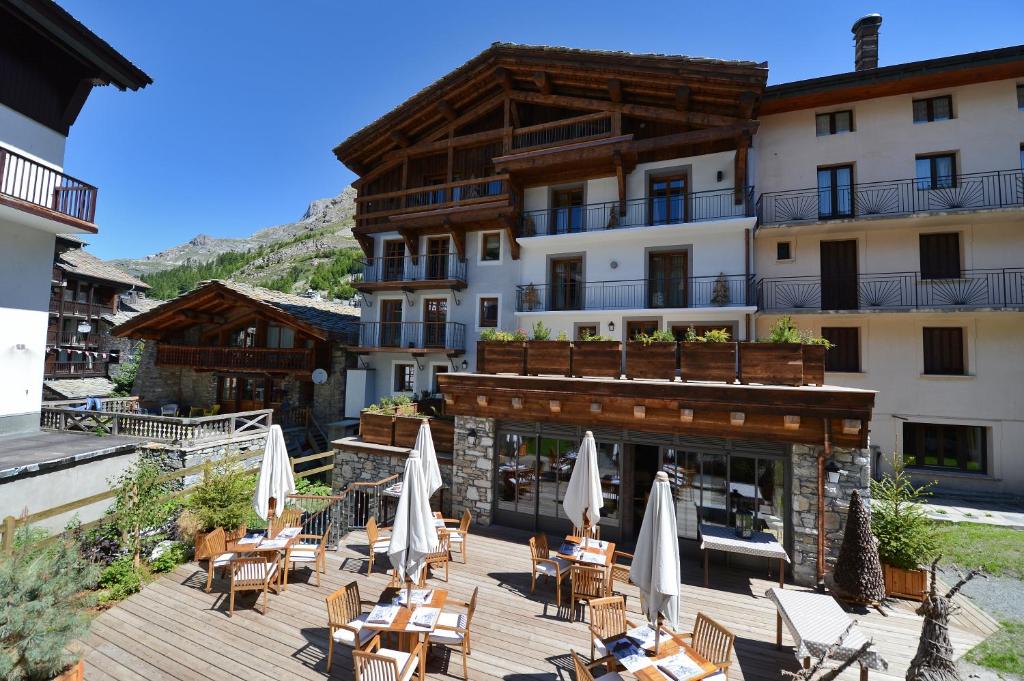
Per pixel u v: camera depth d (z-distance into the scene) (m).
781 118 15.92
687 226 14.83
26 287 13.44
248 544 7.49
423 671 5.16
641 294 16.05
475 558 8.51
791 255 15.61
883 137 14.90
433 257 19.78
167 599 7.12
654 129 15.81
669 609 4.74
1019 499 12.90
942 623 4.75
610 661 5.09
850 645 4.82
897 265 14.72
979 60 13.30
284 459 8.20
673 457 8.76
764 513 8.11
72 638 4.93
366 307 20.84
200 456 13.65
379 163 20.91
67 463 11.14
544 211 17.66
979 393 13.79
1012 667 5.69
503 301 18.23
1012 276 13.63
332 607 5.32
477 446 10.37
